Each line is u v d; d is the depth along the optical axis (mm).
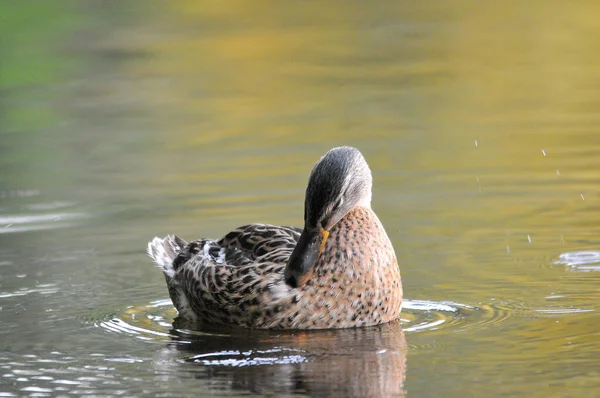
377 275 10617
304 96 22516
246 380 8891
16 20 26750
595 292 11344
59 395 8609
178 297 11344
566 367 8977
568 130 19156
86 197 15914
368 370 9078
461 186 16031
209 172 17047
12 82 23703
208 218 14602
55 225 14609
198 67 24969
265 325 10641
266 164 17391
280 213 14695
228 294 10680
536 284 11703
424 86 23062
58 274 12531
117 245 13656
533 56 25234
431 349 9641
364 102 21797
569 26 27844
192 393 8586
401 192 15789
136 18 28688
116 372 9180
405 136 19094
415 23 29000
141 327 10711
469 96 22000
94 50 25859
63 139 19594
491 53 25703
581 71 23734
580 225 14000
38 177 17203
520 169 16812
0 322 10781
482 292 11500
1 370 9258
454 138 18875
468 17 29516
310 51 26547
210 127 20141
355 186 10875
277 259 10805
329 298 10539
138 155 18359
